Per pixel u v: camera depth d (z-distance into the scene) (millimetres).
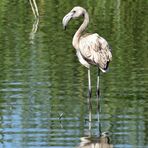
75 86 16484
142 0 31125
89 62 15844
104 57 15578
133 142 12531
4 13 28141
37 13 27234
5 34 23656
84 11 16594
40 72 17781
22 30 24422
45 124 13703
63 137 12914
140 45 21172
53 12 28359
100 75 17406
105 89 16172
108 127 13484
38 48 21031
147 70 17797
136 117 14055
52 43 21859
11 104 15039
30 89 16188
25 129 13383
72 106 14945
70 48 20984
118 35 23062
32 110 14625
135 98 15359
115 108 14695
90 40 15844
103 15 27500
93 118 14133
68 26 25016
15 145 12430
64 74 17594
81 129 13391
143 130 13195
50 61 19078
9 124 13703
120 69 17984
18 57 19703
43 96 15617
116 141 12625
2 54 20172
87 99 15461
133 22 25703
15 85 16500
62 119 14039
